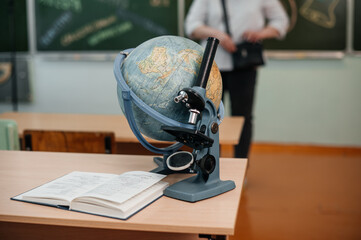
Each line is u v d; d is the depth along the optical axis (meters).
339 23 4.33
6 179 1.28
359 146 4.50
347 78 4.43
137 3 4.56
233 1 3.18
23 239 1.31
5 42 4.80
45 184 1.18
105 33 4.66
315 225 2.65
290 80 4.53
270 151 4.58
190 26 3.27
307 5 4.35
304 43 4.41
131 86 1.15
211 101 1.13
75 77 4.81
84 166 1.41
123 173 1.24
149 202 1.08
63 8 4.67
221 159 1.48
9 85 4.88
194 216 1.00
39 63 4.81
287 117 4.59
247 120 3.25
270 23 3.34
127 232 1.25
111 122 2.66
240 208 2.94
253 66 3.14
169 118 1.14
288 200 3.09
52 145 2.12
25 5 4.71
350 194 3.21
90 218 0.99
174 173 1.34
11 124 1.91
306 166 3.99
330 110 4.51
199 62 1.18
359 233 2.53
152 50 1.16
